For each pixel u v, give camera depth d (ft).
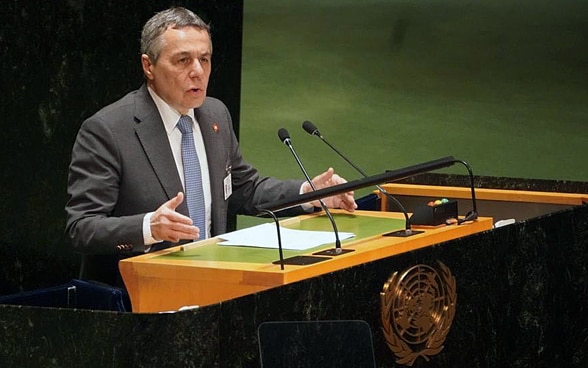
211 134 32.53
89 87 41.68
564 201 36.19
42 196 40.81
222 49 47.16
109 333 21.22
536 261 31.60
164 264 24.53
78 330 21.42
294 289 23.21
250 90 77.46
